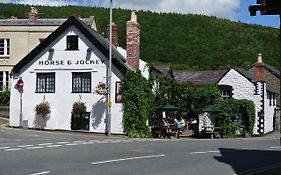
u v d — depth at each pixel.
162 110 32.53
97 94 31.86
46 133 29.47
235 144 25.77
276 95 51.09
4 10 86.38
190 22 95.56
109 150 19.75
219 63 81.12
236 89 44.59
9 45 46.72
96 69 32.22
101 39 34.28
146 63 33.25
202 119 35.38
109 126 30.78
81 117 32.38
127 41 34.06
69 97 32.59
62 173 13.17
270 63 80.19
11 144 21.33
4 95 41.88
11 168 13.93
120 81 31.69
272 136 41.25
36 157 16.72
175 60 81.94
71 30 32.88
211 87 36.19
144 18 94.69
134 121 30.91
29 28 46.62
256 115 43.56
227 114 36.00
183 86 36.38
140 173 13.62
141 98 31.06
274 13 9.24
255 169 15.38
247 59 82.50
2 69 46.41
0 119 38.03
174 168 14.98
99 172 13.54
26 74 33.44
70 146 21.14
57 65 32.94
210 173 14.21
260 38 91.62
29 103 33.19
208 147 22.98
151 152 19.55
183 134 35.91
